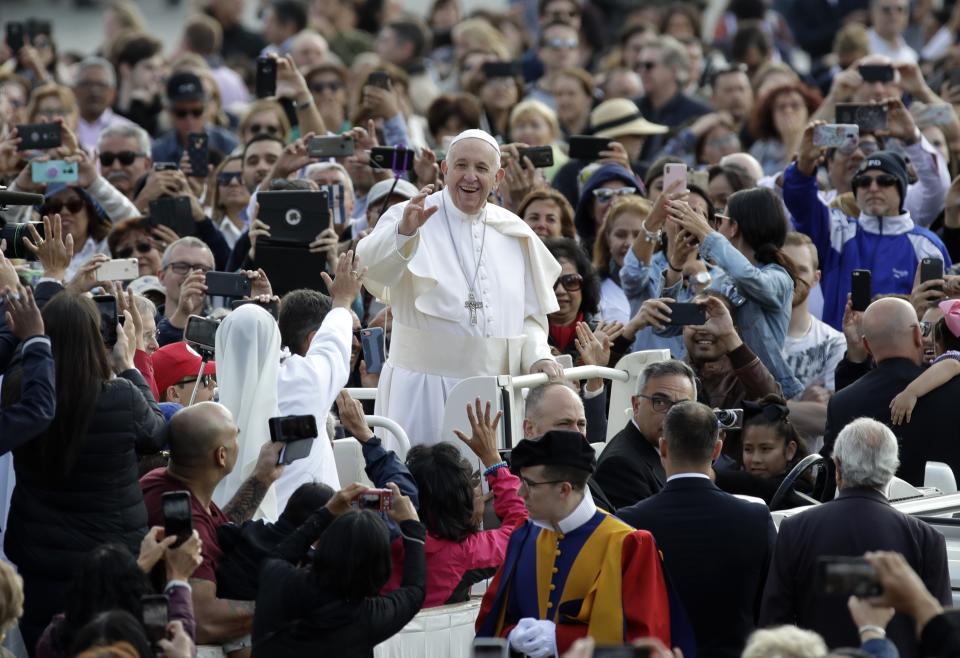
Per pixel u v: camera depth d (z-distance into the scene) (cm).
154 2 10238
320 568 2220
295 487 2627
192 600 2339
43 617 2364
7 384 2420
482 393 2864
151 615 2014
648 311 3231
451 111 4909
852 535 2322
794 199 3884
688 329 3297
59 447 2345
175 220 3934
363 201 4338
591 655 1778
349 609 2222
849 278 3906
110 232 3941
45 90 4994
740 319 3378
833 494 3083
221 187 4350
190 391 3058
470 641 2606
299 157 3903
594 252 3834
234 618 2377
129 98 5991
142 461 2684
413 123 5316
